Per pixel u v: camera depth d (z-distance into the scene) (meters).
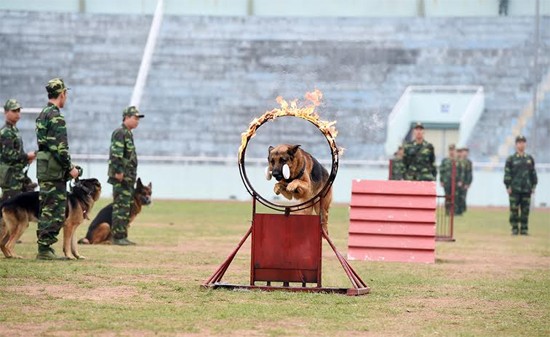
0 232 16.03
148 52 52.34
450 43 52.97
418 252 17.69
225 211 33.62
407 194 17.89
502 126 48.34
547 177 43.06
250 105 49.47
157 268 15.25
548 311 11.59
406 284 13.97
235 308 11.04
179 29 54.06
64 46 53.06
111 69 51.84
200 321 10.20
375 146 45.88
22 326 9.77
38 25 54.12
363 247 17.81
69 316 10.35
